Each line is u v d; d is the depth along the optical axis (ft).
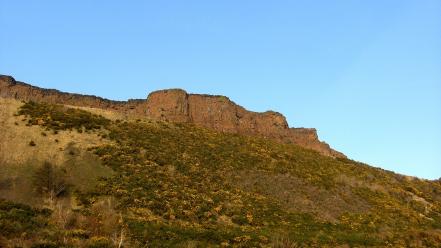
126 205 148.46
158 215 147.95
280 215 170.91
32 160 169.48
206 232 132.26
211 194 175.52
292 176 216.95
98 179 164.66
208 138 245.24
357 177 243.60
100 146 189.78
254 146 248.93
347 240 154.81
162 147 210.59
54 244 100.48
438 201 250.98
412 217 202.28
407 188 254.47
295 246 131.64
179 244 116.67
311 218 176.76
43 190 150.00
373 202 211.41
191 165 199.00
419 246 162.71
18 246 95.81
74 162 173.27
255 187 195.31
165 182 174.70
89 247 102.89
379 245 155.74
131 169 177.47
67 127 200.64
